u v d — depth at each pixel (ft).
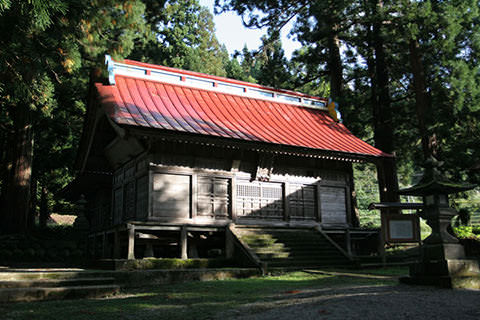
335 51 86.38
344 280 35.19
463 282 25.91
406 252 60.29
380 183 78.95
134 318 19.88
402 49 80.48
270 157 59.16
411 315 16.85
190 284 35.47
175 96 61.00
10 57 41.70
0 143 84.53
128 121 47.80
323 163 65.46
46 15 33.14
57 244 70.33
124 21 46.39
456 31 66.33
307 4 86.17
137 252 55.21
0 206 80.02
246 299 25.00
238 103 66.69
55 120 79.97
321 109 76.43
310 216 62.69
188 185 53.88
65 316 20.70
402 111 88.94
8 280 30.22
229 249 48.16
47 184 111.86
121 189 62.49
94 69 57.57
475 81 68.39
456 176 74.28
